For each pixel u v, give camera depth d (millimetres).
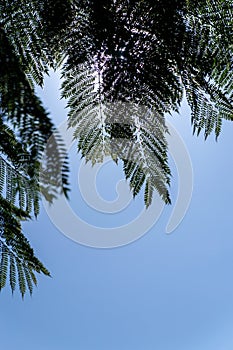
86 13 2002
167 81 2168
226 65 2170
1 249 2465
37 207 1941
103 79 2143
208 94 2236
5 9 1852
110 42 2072
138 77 2135
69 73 2133
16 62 1047
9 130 1271
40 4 1885
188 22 2098
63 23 1970
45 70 2037
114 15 2037
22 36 1903
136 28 2072
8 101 919
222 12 2076
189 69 2178
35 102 923
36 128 886
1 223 2316
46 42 1976
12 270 2539
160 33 2080
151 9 2039
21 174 1653
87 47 2074
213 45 2135
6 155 1476
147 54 2113
